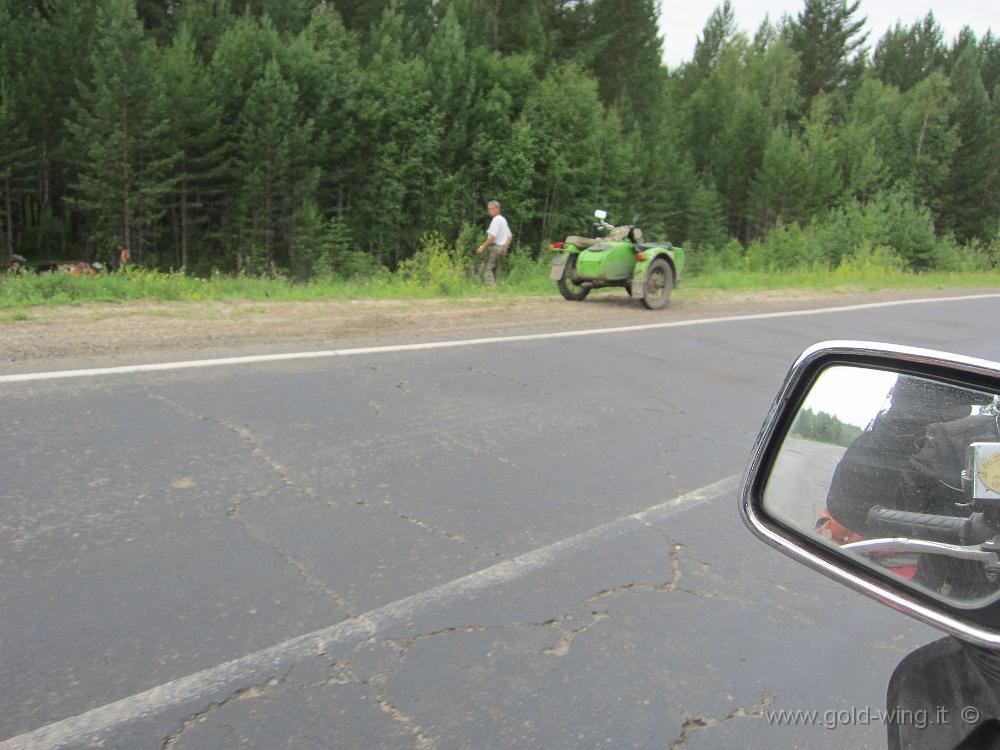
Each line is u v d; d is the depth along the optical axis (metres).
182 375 6.52
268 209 39.00
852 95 80.94
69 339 7.43
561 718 2.79
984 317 15.59
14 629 3.03
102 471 4.52
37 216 47.62
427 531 4.15
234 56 40.16
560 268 13.48
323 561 3.74
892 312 15.32
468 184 40.84
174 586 3.42
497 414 6.35
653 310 13.19
